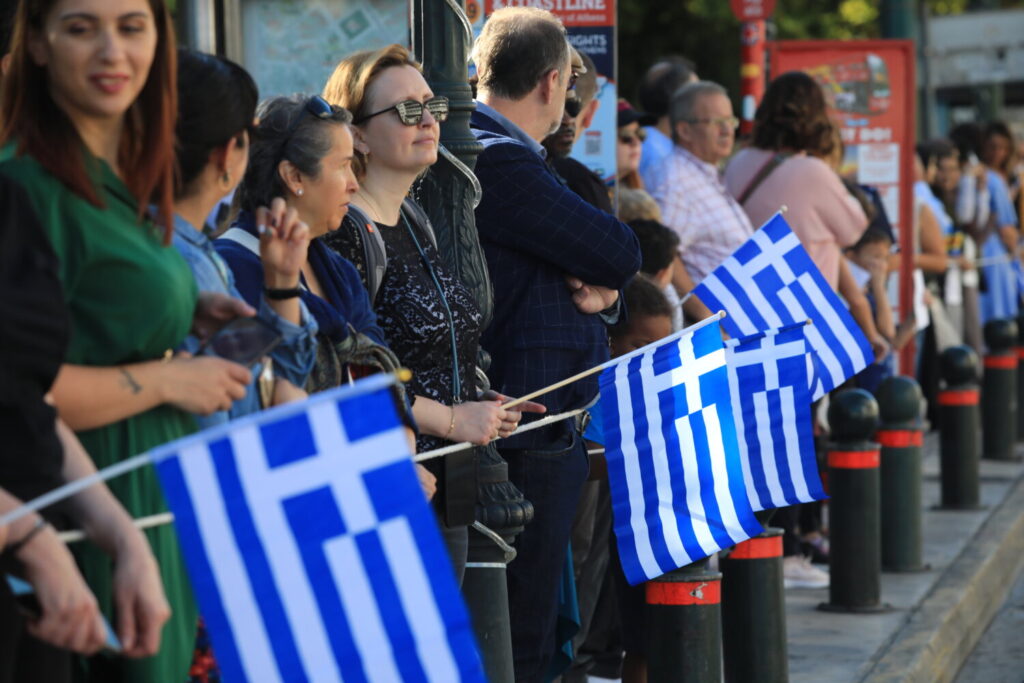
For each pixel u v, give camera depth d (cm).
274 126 1191
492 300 1452
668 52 6712
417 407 1295
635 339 1755
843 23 7738
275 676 874
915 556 2608
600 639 1856
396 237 1343
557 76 1602
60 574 843
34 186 948
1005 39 7256
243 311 1027
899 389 2606
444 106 1374
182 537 867
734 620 1762
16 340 849
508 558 1420
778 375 1586
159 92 994
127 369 952
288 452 876
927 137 6041
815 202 2523
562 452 1520
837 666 2000
